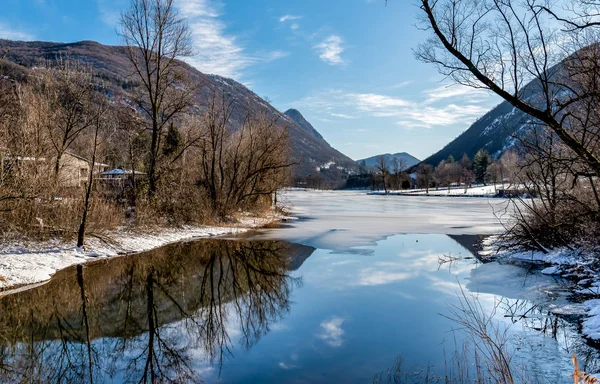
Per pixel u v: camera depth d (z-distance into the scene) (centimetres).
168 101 2234
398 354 743
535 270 1358
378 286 1192
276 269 1448
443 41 743
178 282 1298
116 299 1117
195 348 802
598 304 942
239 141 2855
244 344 812
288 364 716
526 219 1766
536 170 1508
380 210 4191
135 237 1822
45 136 1797
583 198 1321
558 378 632
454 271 1367
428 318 923
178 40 2180
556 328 845
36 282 1186
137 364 748
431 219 3128
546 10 696
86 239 1603
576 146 695
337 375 670
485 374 654
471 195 7744
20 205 1441
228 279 1337
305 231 2386
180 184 2380
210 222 2428
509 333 825
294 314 970
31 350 812
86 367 736
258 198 3284
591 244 1306
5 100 1642
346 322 907
